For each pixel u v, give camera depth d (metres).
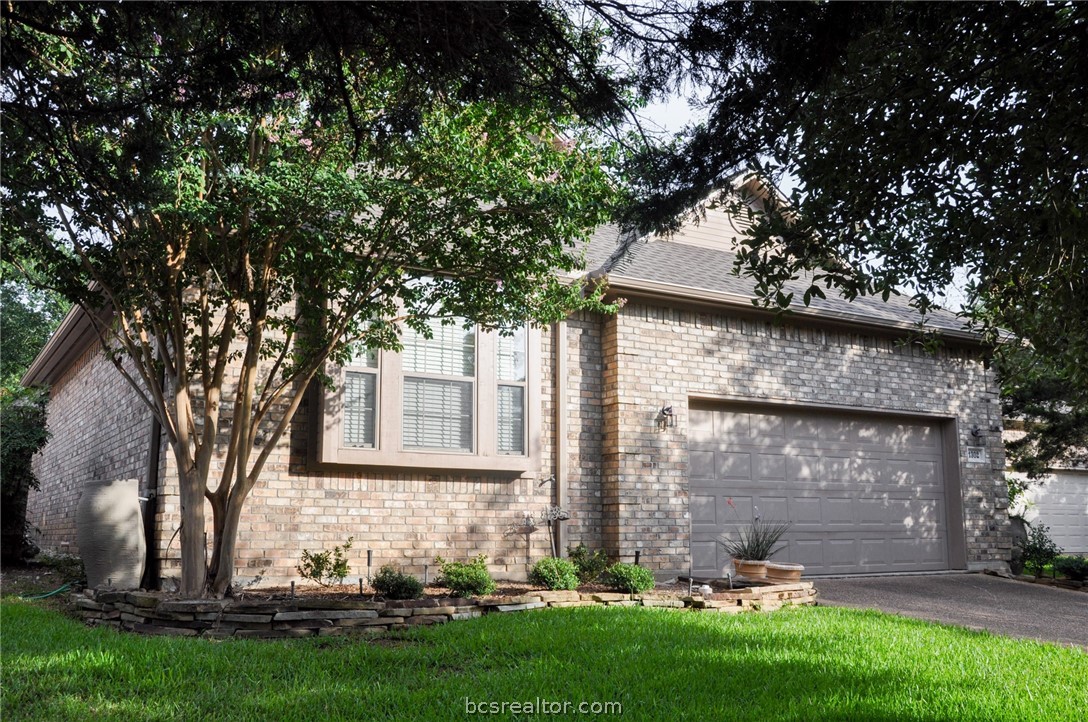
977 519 13.28
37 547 15.20
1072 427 15.10
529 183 7.15
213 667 5.48
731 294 11.14
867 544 12.47
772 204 4.74
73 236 6.76
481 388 9.72
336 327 7.69
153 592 7.47
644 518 10.50
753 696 5.12
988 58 3.95
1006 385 5.92
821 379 12.20
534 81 4.04
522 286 7.85
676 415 10.95
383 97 5.94
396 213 6.95
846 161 4.41
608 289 10.49
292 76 4.35
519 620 7.30
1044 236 4.18
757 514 11.63
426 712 4.62
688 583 10.01
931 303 5.08
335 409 8.88
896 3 3.80
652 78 3.82
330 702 4.82
